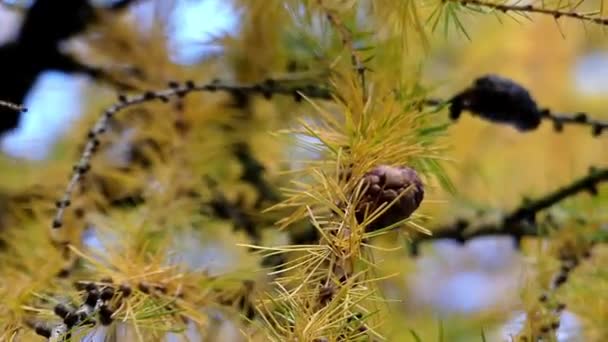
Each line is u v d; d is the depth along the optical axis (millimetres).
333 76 559
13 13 643
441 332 527
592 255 594
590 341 566
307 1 568
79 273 541
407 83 555
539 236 594
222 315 543
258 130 639
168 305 521
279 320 520
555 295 554
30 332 498
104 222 575
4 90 640
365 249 506
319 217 507
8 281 538
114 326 502
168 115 632
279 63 623
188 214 605
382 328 514
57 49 647
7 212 618
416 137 528
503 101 550
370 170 502
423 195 502
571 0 542
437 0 536
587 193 611
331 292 486
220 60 643
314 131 522
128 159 639
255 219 609
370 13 562
